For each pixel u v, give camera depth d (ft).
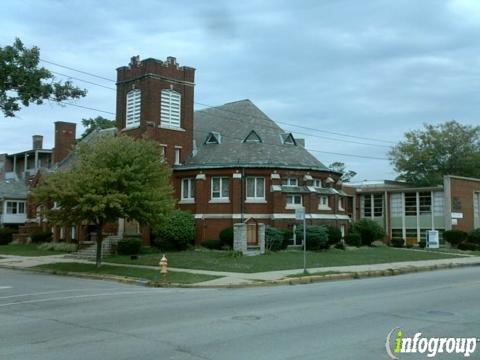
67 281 73.92
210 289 63.05
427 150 225.35
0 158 235.40
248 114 141.08
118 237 118.11
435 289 58.70
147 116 127.95
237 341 31.01
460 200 158.71
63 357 27.58
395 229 169.68
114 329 35.12
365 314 40.65
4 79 70.08
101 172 82.69
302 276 71.61
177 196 129.59
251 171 125.39
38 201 88.58
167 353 28.17
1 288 63.72
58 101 75.56
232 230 118.32
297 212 76.38
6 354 28.48
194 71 136.98
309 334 32.99
